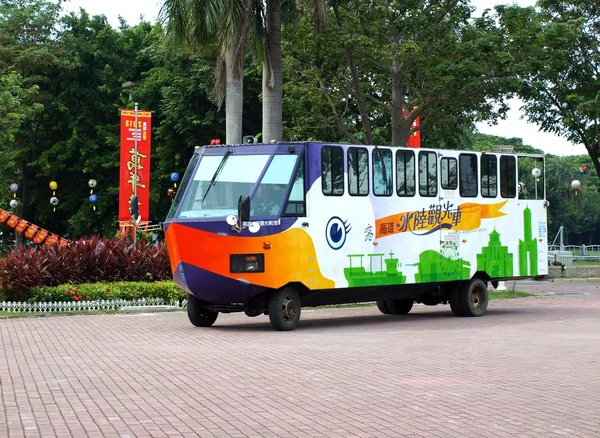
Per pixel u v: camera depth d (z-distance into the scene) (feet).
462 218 65.98
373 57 88.84
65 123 168.25
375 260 59.82
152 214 157.79
